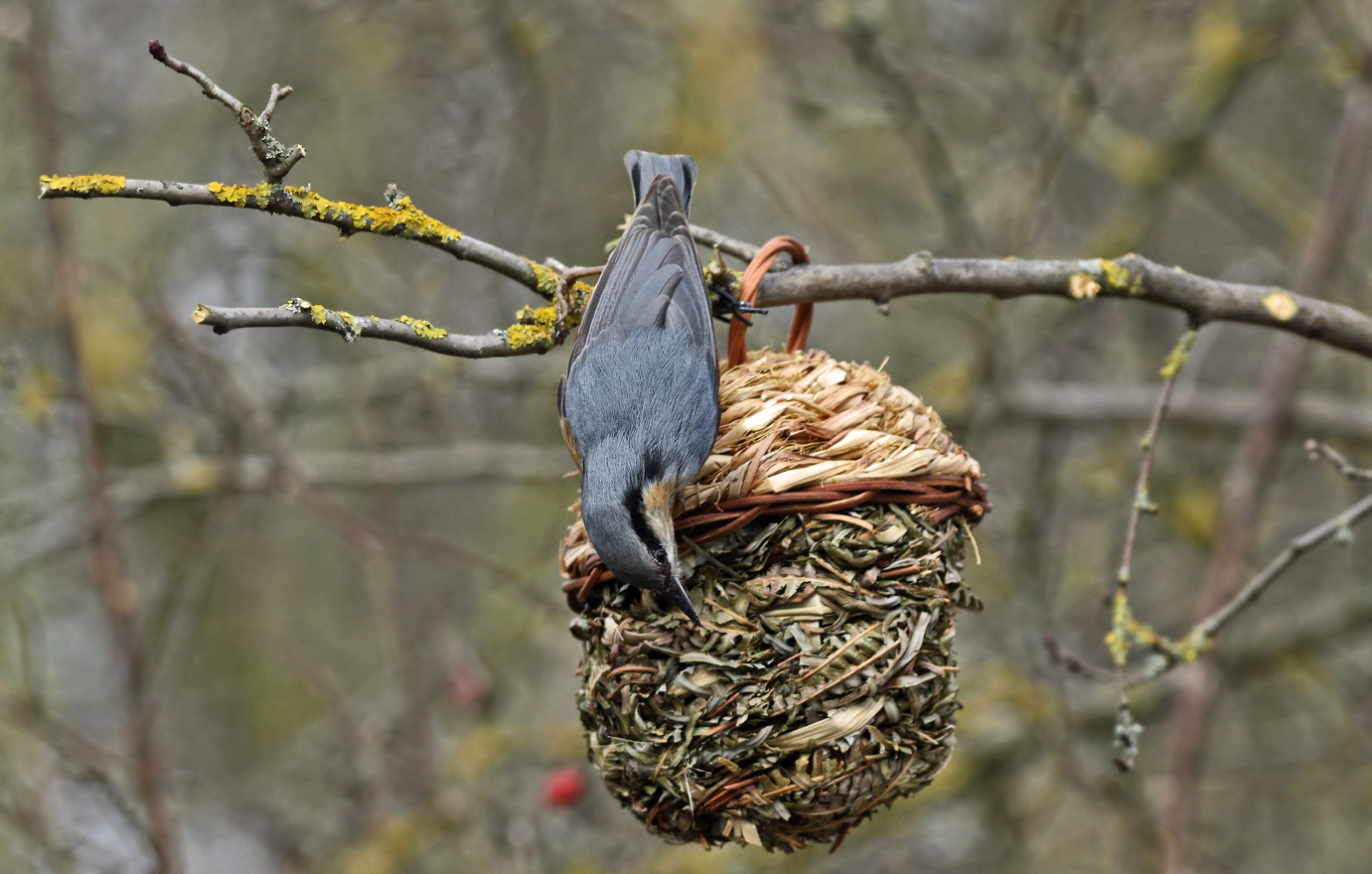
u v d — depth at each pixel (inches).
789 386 217.3
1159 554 532.7
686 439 208.4
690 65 493.0
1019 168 488.1
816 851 444.5
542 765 468.8
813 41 496.1
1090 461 506.0
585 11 503.5
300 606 596.7
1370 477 278.4
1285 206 493.4
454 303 510.0
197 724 571.5
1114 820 485.7
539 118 497.4
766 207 513.3
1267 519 551.2
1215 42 463.5
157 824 369.4
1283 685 536.7
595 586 215.0
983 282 259.8
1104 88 482.0
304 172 514.0
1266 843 514.0
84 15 530.0
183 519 561.6
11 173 483.8
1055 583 514.6
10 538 476.7
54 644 558.6
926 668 209.8
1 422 479.8
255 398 494.6
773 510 203.5
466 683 458.0
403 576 571.2
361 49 521.0
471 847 430.0
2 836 417.1
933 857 497.0
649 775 209.6
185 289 510.6
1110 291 267.0
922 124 439.8
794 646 203.5
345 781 485.7
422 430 577.9
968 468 213.8
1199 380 598.9
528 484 509.0
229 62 527.8
